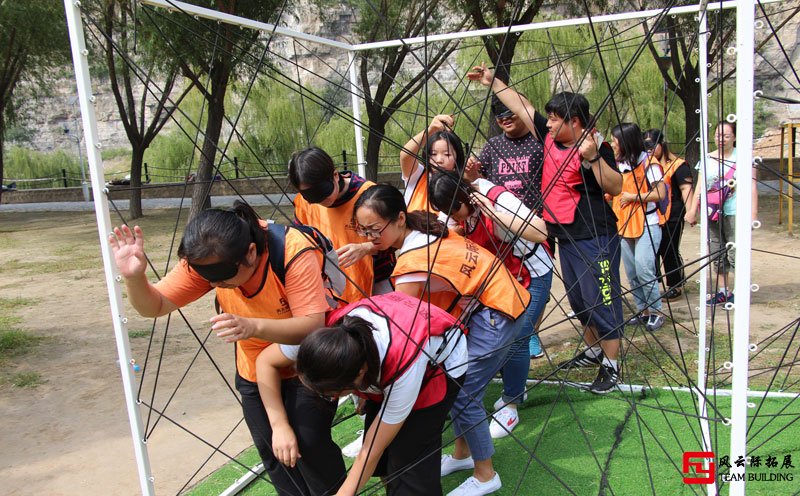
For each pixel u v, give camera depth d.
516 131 3.55
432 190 2.52
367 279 2.73
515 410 3.18
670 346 4.30
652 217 4.55
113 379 4.36
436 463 2.04
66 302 6.84
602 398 3.49
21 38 13.18
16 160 29.28
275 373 2.06
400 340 1.86
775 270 6.57
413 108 13.67
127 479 2.97
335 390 1.72
